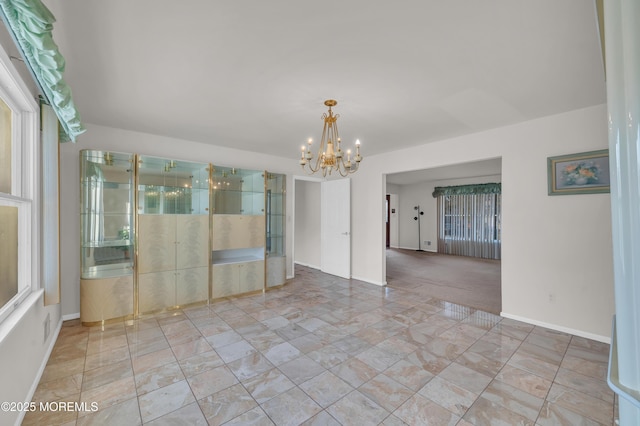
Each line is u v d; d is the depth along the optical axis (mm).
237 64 2090
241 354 2562
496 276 5719
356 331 3062
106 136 3525
